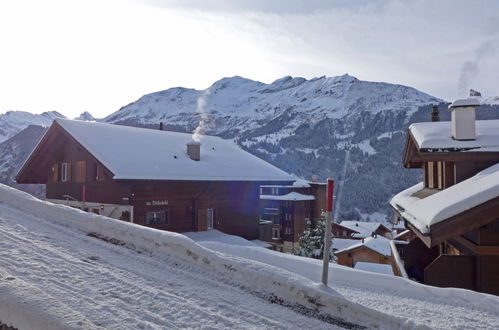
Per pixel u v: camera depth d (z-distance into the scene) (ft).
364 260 113.29
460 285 28.96
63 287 14.12
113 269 17.31
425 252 42.80
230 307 14.30
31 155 73.36
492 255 28.35
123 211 59.93
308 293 15.21
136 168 58.80
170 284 16.12
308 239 91.91
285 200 157.69
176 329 11.89
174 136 85.46
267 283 16.29
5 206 30.14
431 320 15.15
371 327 13.67
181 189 66.85
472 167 37.19
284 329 12.91
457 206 26.96
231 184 75.31
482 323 15.35
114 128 74.74
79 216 25.73
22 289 12.94
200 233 68.64
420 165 56.29
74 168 70.13
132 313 12.62
